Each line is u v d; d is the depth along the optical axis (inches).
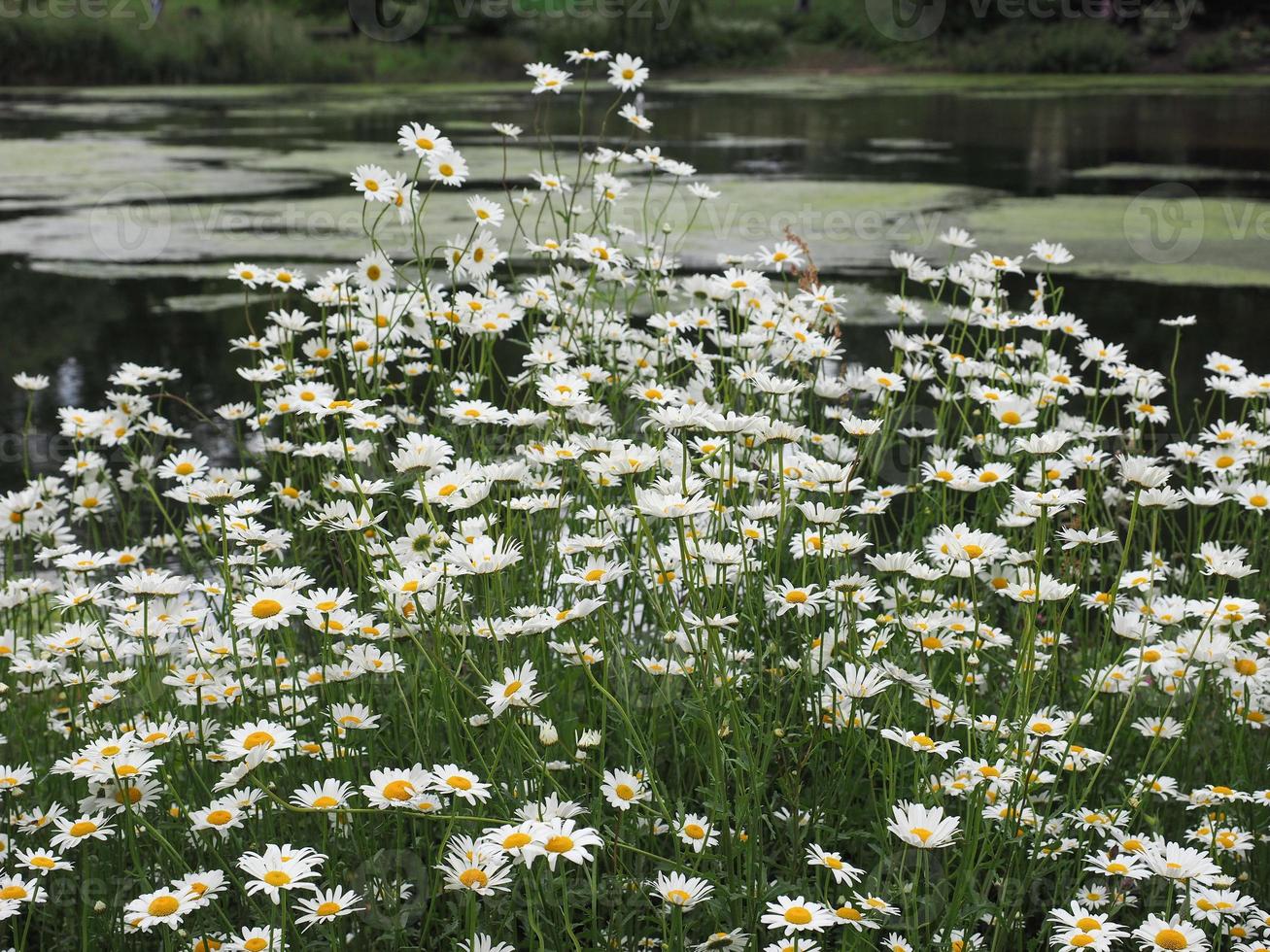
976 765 68.4
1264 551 113.2
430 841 75.7
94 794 71.5
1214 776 85.7
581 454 88.6
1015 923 69.7
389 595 75.2
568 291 124.5
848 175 451.8
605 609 75.8
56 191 449.1
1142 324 264.1
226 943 63.6
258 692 79.9
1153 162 500.7
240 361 247.6
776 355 106.7
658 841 75.5
